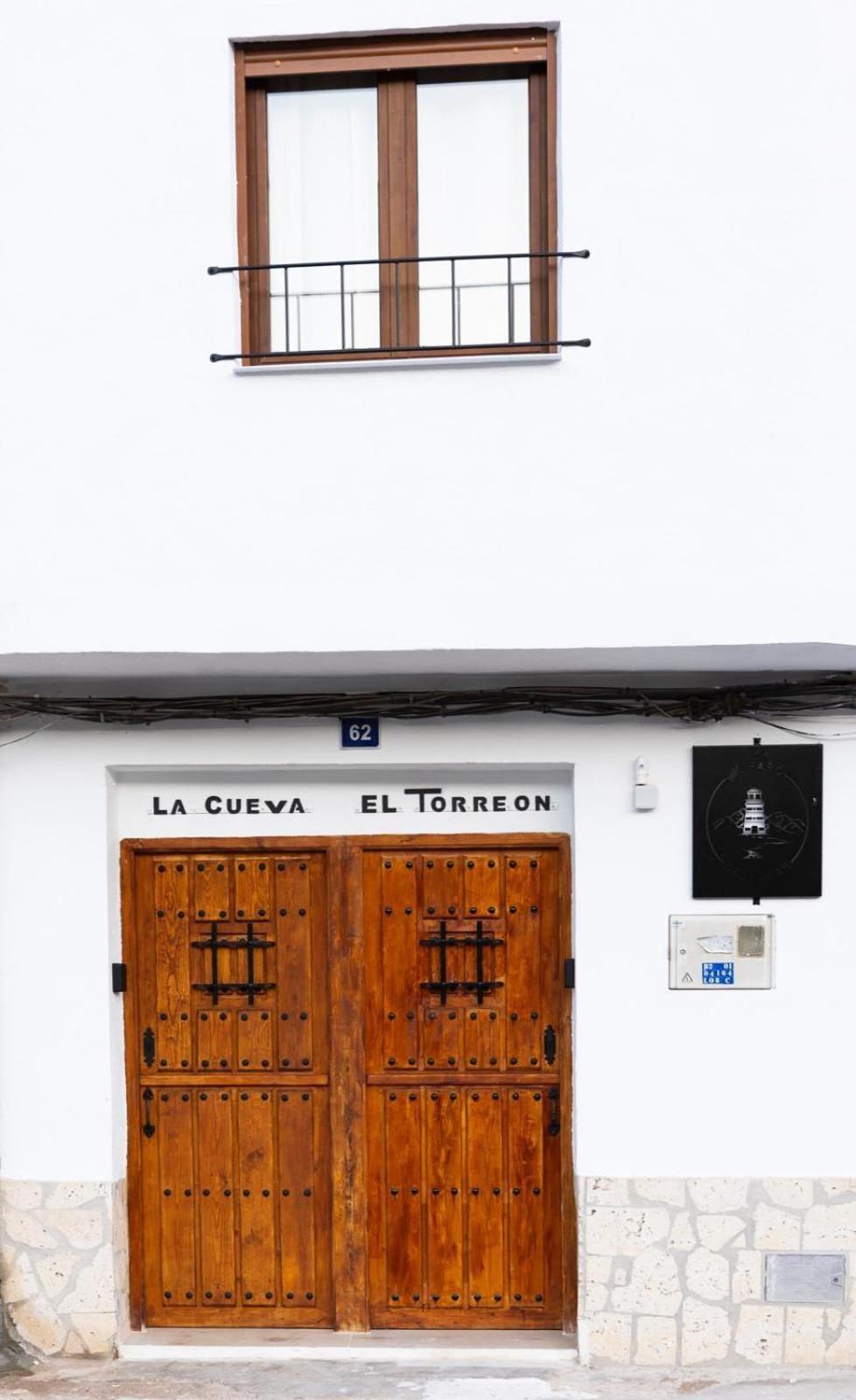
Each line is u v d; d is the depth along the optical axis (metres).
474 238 4.95
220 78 4.73
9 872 5.43
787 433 4.67
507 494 4.74
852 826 5.22
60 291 4.80
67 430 4.84
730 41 4.59
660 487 4.71
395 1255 5.54
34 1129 5.43
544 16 4.64
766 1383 5.11
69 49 4.74
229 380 4.78
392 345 4.96
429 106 4.95
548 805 5.46
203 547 4.83
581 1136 5.28
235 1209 5.57
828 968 5.23
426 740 5.33
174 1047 5.58
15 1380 5.25
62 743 5.41
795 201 4.61
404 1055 5.52
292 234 4.98
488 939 5.48
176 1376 5.26
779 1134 5.24
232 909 5.57
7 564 4.89
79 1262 5.41
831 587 4.70
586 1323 5.28
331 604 4.80
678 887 5.27
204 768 5.43
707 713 5.13
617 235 4.65
